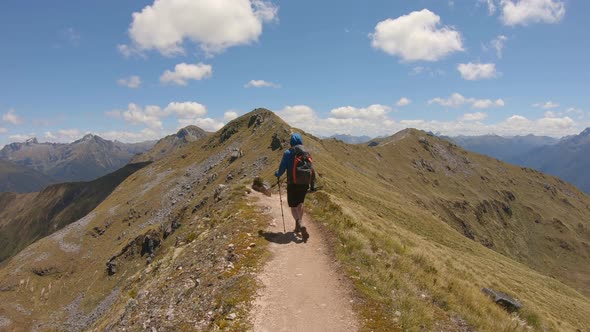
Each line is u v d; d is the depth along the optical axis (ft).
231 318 28.96
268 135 474.49
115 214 550.77
